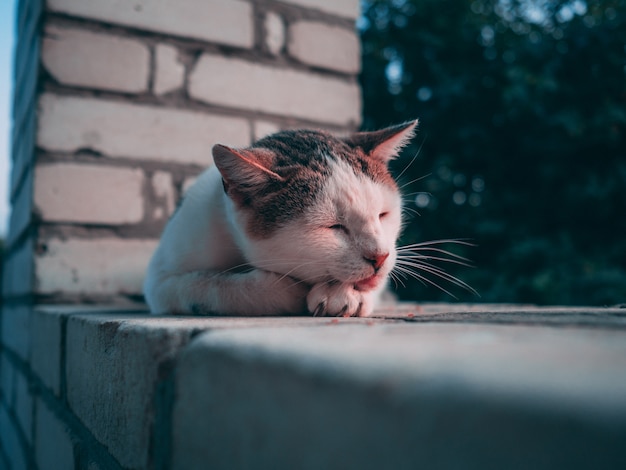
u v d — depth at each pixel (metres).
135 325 0.30
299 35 0.81
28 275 0.66
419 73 1.41
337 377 0.15
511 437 0.12
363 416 0.14
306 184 0.47
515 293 1.11
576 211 1.18
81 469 0.37
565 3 1.25
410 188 1.34
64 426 0.41
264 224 0.47
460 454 0.12
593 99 1.14
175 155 0.72
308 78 0.81
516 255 1.13
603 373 0.14
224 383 0.21
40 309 0.58
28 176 0.67
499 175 1.30
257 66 0.78
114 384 0.32
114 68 0.69
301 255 0.46
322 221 0.47
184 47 0.73
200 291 0.45
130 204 0.69
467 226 1.29
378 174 0.52
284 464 0.17
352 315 0.43
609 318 0.32
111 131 0.68
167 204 0.71
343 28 0.84
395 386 0.14
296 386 0.17
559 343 0.19
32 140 0.65
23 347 0.68
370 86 1.45
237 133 0.76
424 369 0.15
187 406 0.24
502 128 1.26
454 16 1.36
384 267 0.47
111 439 0.32
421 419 0.13
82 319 0.39
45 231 0.65
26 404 0.61
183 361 0.24
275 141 0.53
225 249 0.50
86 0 0.67
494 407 0.12
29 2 0.74
